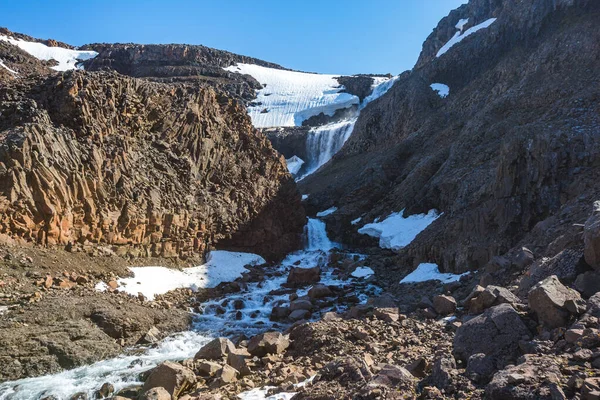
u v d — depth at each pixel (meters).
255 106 107.25
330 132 74.62
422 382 8.04
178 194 26.05
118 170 22.97
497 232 22.92
